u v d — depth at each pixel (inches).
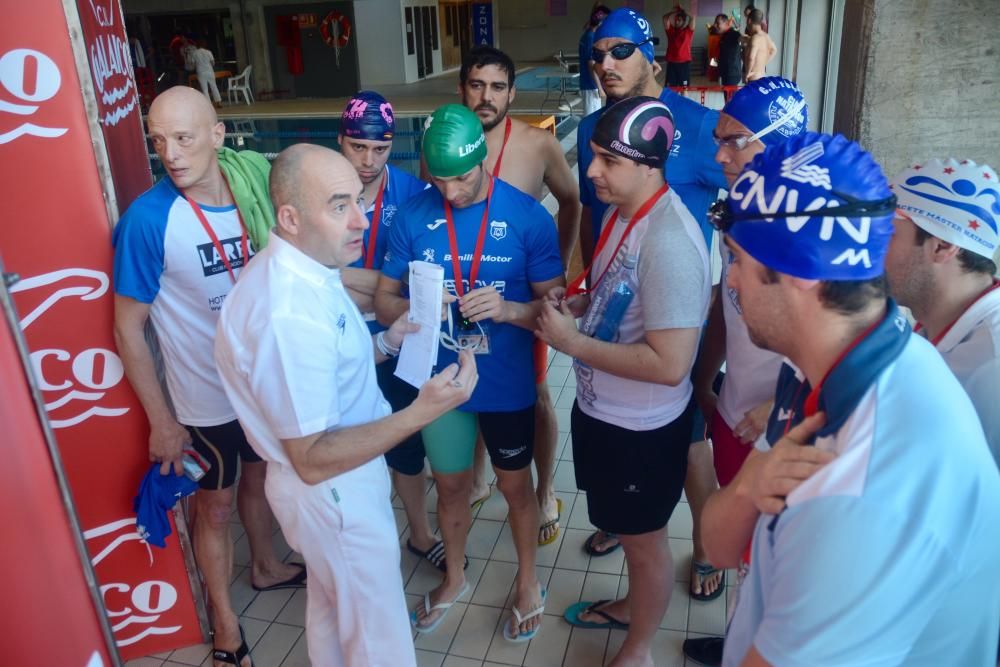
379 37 927.0
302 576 119.1
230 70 920.3
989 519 35.6
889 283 64.8
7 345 44.0
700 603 110.3
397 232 100.3
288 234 71.4
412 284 86.5
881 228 37.7
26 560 45.0
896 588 34.1
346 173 70.7
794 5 587.8
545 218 97.8
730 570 116.6
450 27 1096.2
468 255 96.8
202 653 106.8
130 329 89.0
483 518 134.3
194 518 113.4
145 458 96.3
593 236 123.6
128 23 899.4
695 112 116.0
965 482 35.1
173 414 100.7
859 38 140.1
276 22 880.3
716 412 96.0
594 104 467.8
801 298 39.4
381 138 106.7
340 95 896.3
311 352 69.2
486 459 154.2
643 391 83.9
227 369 74.8
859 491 34.9
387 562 80.2
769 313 41.1
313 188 68.9
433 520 134.4
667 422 85.6
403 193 115.2
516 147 125.3
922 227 61.3
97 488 95.8
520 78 860.0
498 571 120.1
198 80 807.1
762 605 43.1
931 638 37.1
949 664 37.9
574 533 128.5
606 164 79.2
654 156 78.0
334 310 73.2
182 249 89.4
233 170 94.0
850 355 38.1
